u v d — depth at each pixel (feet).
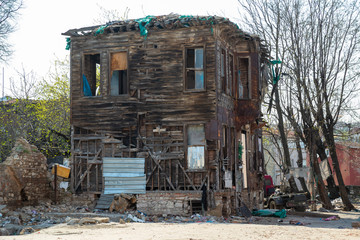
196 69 77.71
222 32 80.28
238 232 52.85
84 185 80.79
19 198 71.61
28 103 125.59
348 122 146.30
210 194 74.02
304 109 113.80
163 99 78.48
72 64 84.07
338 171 114.42
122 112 80.53
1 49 101.35
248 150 91.91
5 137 118.83
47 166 81.25
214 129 75.51
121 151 79.71
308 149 114.01
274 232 53.88
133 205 78.07
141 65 80.12
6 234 52.65
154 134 78.64
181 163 76.59
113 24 83.05
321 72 112.37
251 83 88.07
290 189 109.91
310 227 62.54
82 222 58.90
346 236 50.72
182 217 73.05
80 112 82.74
